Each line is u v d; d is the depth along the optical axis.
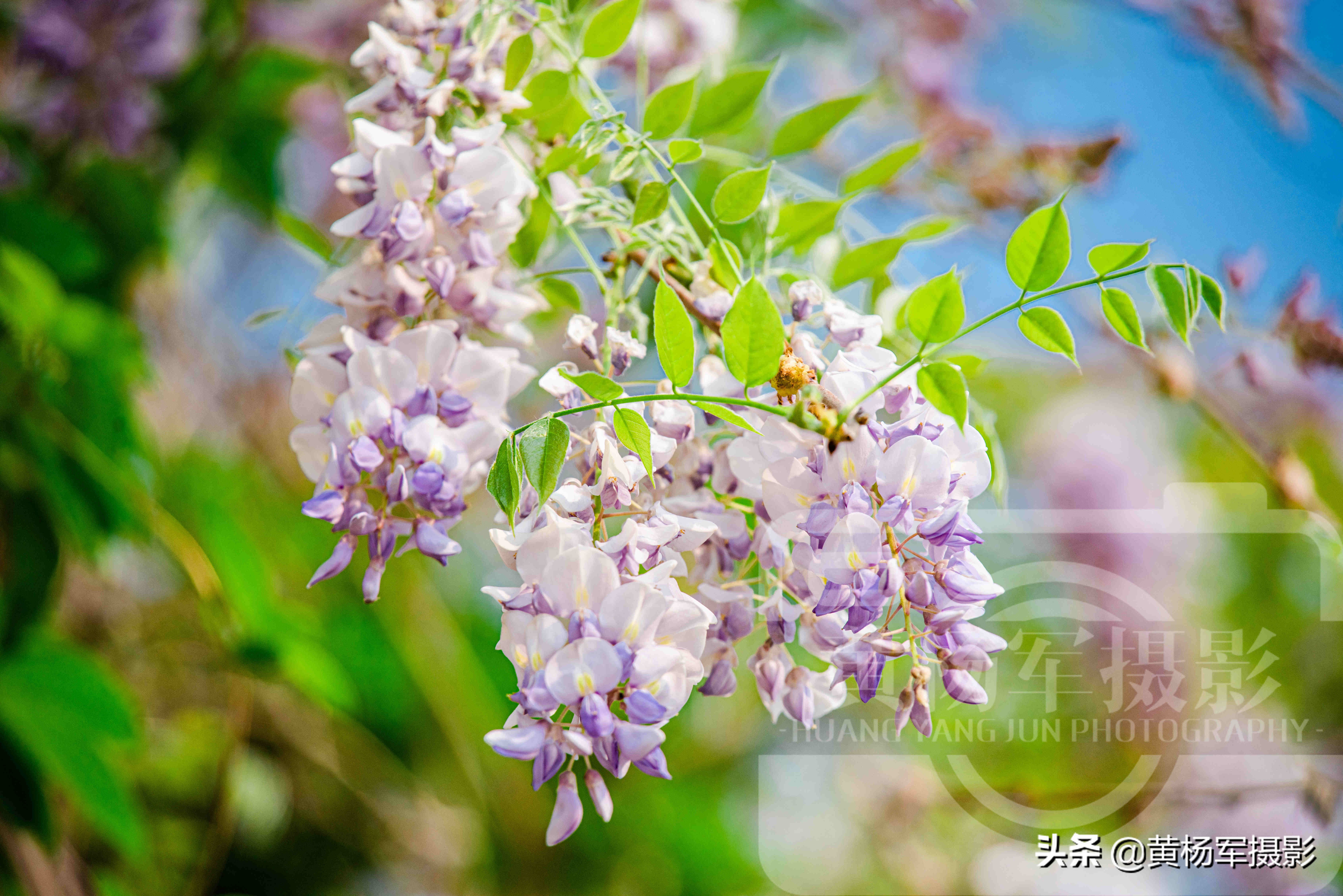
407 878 1.65
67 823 1.07
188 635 1.34
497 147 0.75
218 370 1.40
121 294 1.09
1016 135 1.16
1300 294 0.91
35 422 0.90
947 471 0.70
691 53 0.90
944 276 0.70
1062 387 1.62
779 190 0.84
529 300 0.76
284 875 1.55
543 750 0.70
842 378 0.71
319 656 1.05
